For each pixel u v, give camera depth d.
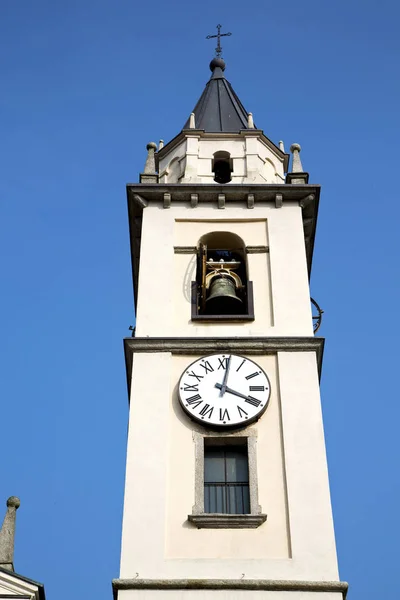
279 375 33.00
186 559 28.83
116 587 28.09
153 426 31.72
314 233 38.94
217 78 46.53
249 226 37.78
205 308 36.19
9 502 30.55
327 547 29.02
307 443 31.25
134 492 30.16
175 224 37.78
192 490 30.41
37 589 29.17
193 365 33.16
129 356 34.28
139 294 35.38
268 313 35.03
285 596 27.88
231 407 32.09
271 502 30.08
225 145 41.25
